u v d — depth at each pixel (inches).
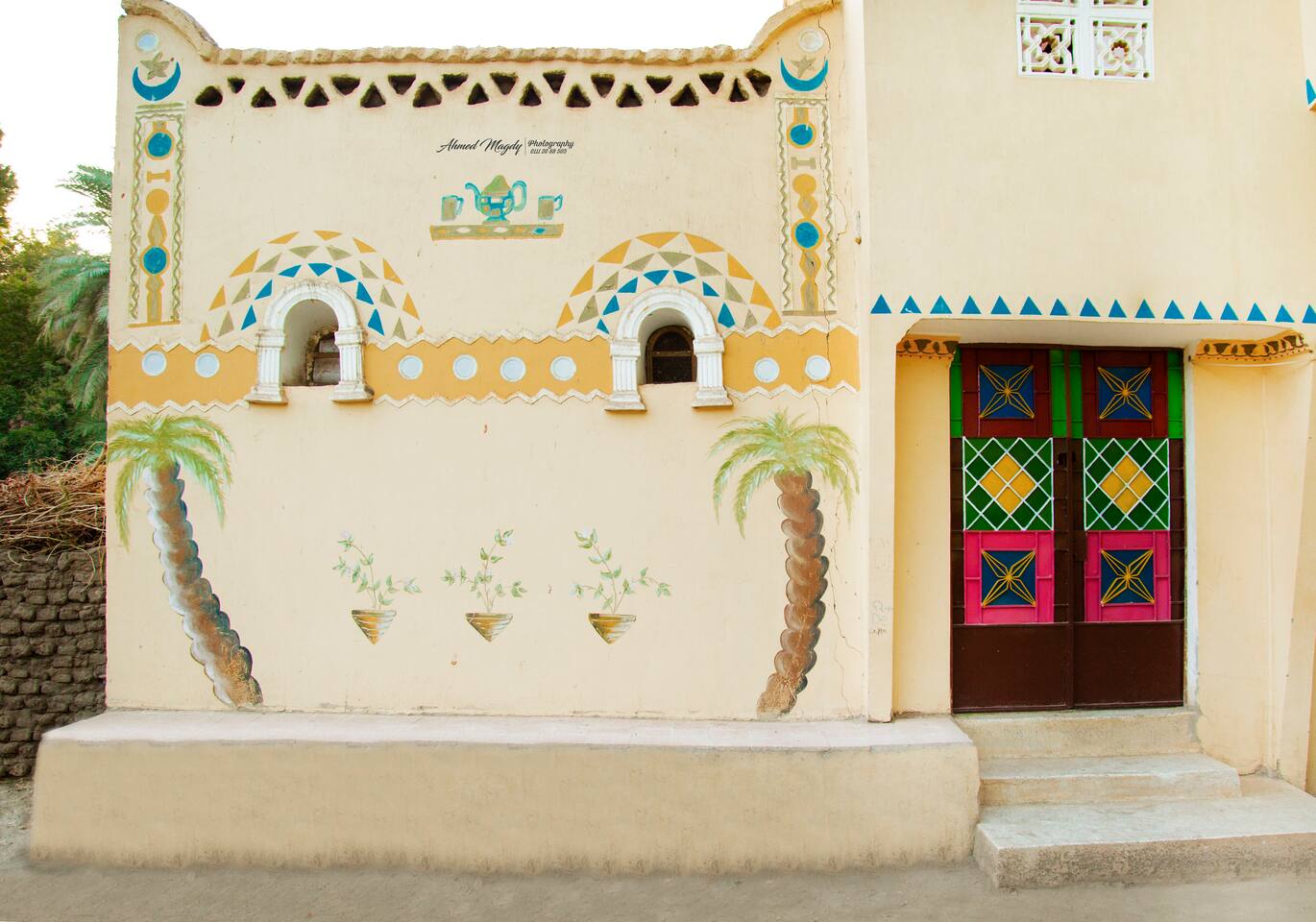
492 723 201.8
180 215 213.8
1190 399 216.1
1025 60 195.8
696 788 187.8
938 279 191.8
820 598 205.5
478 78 214.4
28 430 652.1
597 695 206.8
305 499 210.4
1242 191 195.6
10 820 209.0
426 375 210.4
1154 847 176.4
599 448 208.2
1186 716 211.5
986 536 212.4
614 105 213.0
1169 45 197.3
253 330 211.8
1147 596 216.1
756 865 187.3
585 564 207.9
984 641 211.8
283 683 209.5
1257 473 214.2
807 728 198.4
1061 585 213.0
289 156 213.6
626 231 210.4
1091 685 213.3
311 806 190.5
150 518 211.6
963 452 212.5
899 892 176.4
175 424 211.9
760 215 210.4
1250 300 193.8
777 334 208.1
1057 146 194.2
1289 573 207.2
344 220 212.5
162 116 215.5
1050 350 215.8
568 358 209.3
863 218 197.3
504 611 208.1
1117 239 193.5
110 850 191.5
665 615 206.7
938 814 186.5
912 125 193.3
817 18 213.9
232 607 210.4
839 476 206.1
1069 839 177.9
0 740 232.1
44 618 233.5
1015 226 192.9
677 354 218.5
